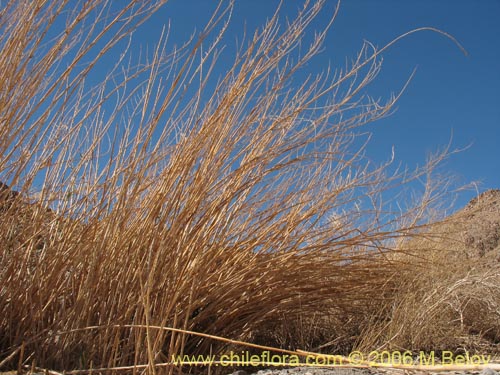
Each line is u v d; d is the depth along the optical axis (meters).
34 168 2.29
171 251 2.43
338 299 3.30
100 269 2.28
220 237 2.65
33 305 2.23
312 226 3.16
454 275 3.60
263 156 2.67
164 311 2.31
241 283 2.82
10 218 2.31
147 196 2.51
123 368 1.92
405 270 3.53
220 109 2.48
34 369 1.96
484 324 3.39
